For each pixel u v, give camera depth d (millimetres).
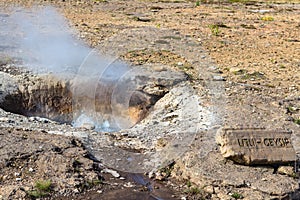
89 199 7715
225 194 7848
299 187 8008
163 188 8219
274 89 13578
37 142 9234
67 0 30188
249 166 8523
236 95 12695
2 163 8336
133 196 7895
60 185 7965
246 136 8711
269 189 7875
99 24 21609
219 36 20719
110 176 8547
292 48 19359
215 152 9086
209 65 15133
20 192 7648
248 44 19516
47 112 12734
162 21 24094
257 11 32031
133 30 18828
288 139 8820
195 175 8320
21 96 12727
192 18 26172
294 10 34000
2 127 9992
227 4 36281
